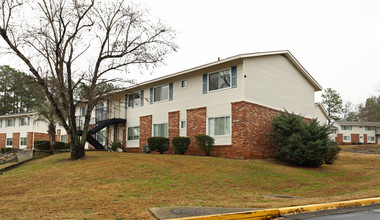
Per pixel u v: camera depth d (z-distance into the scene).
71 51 18.22
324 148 18.45
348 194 10.86
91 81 18.69
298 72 25.39
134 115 28.58
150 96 27.03
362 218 6.89
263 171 15.71
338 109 71.50
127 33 18.64
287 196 11.29
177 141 21.80
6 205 9.09
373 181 15.31
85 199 9.77
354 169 19.59
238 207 8.27
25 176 14.31
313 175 16.36
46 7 17.25
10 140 46.00
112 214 7.73
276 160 20.19
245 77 19.83
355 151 38.47
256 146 19.84
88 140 27.89
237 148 19.42
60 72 17.95
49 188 11.70
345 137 62.28
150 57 18.97
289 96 23.84
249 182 13.48
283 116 20.11
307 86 26.50
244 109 19.38
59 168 15.77
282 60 23.50
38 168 16.59
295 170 17.12
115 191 11.05
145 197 10.25
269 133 20.58
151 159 17.66
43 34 17.02
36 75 17.28
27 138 43.31
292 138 18.39
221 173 14.59
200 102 22.44
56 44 17.55
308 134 18.47
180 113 23.95
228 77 20.77
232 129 19.94
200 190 11.74
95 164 16.19
